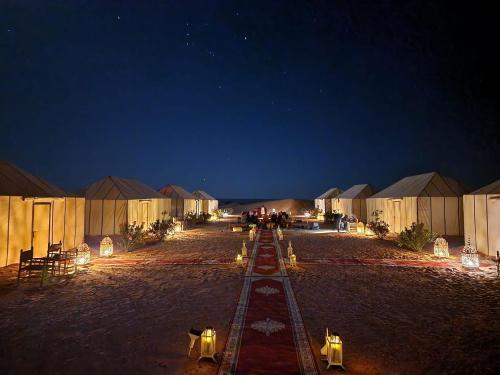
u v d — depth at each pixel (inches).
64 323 250.8
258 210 1195.3
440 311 279.1
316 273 420.5
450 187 827.4
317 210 1748.3
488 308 286.7
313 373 177.3
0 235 434.6
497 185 541.3
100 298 314.7
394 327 243.4
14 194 452.8
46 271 362.3
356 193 1284.4
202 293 331.3
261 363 187.8
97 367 184.7
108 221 805.2
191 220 1246.9
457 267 456.4
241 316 264.5
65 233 559.2
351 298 315.0
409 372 179.8
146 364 188.1
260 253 572.4
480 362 190.7
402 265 469.4
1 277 388.5
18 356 197.8
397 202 898.7
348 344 214.2
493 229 525.7
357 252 584.4
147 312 275.7
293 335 226.8
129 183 923.4
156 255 552.4
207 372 178.7
